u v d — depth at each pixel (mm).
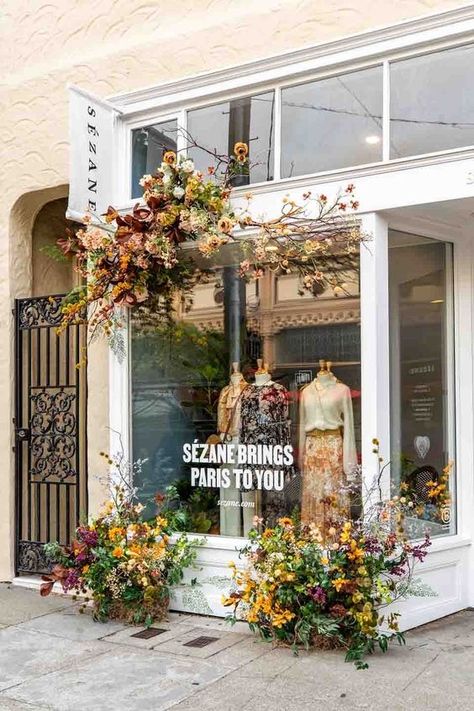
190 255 6324
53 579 6078
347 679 4691
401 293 5840
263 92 6215
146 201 5949
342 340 5758
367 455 5520
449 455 6129
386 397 5598
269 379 6141
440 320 6113
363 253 5625
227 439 6289
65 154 7320
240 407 6258
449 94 5473
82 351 7008
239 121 6312
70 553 6203
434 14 5398
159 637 5578
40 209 7871
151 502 6551
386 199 5512
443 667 4859
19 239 7707
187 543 6043
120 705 4441
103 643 5488
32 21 7609
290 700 4430
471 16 5324
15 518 7426
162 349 6566
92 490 6953
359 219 5629
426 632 5539
